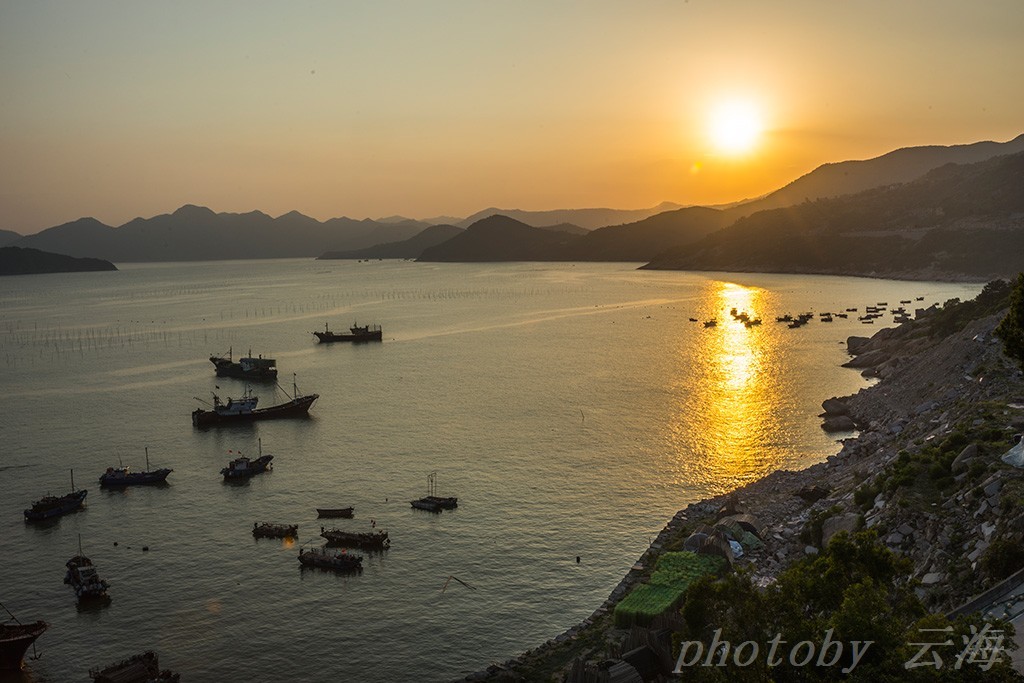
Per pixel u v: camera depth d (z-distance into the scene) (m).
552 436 153.50
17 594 96.75
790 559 84.44
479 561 100.06
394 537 108.44
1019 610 51.69
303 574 99.25
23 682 79.00
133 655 82.81
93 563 104.94
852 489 96.31
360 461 143.50
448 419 171.00
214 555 105.88
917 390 149.25
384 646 82.94
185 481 136.88
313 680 77.94
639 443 146.12
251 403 181.50
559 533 106.81
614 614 79.62
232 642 84.75
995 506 68.94
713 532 91.25
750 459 134.50
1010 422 88.62
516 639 82.94
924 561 69.25
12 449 159.00
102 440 165.38
